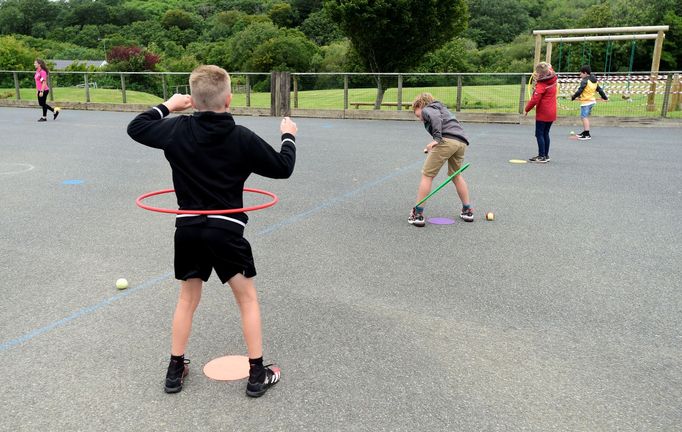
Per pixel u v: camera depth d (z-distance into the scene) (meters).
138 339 3.61
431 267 4.94
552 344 3.56
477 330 3.75
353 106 21.27
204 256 2.81
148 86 22.84
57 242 5.60
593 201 7.42
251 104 20.86
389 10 20.12
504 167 9.89
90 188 8.13
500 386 3.08
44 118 17.92
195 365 3.30
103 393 3.00
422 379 3.14
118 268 4.88
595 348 3.52
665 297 4.31
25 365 3.28
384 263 5.04
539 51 20.80
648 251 5.40
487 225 6.30
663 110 16.33
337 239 5.74
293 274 4.74
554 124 16.81
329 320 3.88
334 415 2.81
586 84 13.38
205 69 2.80
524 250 5.42
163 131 2.82
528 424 2.74
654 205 7.20
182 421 2.76
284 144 2.98
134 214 6.71
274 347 3.50
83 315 3.95
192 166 2.79
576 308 4.11
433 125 6.03
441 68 38.19
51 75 23.64
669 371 3.25
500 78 17.97
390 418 2.78
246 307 2.96
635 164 10.17
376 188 8.23
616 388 3.07
